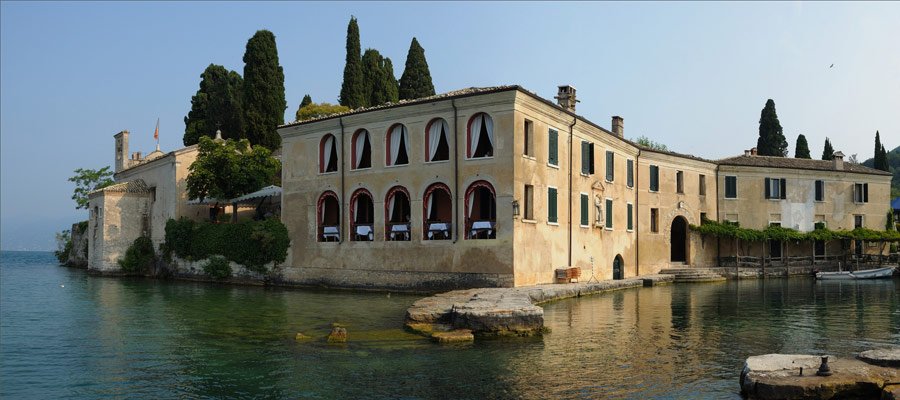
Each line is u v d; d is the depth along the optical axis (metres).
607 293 34.25
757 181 55.44
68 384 14.09
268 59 62.16
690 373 14.38
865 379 11.43
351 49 66.00
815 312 25.94
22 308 27.86
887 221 59.75
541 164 32.91
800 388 11.24
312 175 38.53
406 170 33.84
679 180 51.25
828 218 57.53
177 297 32.62
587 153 38.59
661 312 25.31
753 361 12.89
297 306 27.53
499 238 30.47
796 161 58.72
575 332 19.84
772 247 55.53
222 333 20.31
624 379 13.84
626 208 44.59
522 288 28.69
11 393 13.44
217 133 53.41
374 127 35.38
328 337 18.42
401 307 26.72
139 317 24.47
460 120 31.98
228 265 42.66
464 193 31.67
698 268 49.44
